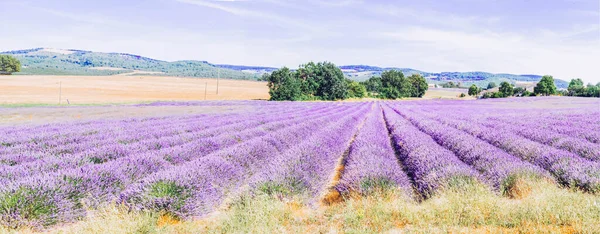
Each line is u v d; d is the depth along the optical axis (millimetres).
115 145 10461
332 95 84875
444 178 6352
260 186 6262
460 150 10000
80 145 10961
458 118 22078
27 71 151000
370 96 104312
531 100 69188
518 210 4613
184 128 16359
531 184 5977
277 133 13070
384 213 4934
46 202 5242
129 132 14766
